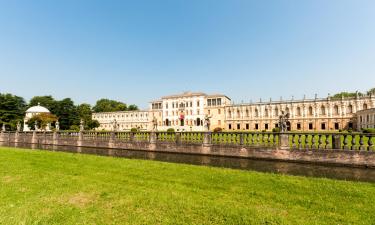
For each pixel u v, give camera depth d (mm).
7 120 98375
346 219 6766
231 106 120000
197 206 7684
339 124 93188
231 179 11375
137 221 6715
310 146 16750
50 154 21812
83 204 8023
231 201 8234
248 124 114562
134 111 147000
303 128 100062
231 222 6586
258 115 111625
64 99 125688
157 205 7820
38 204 8016
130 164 15844
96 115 157375
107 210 7488
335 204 7977
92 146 31031
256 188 9875
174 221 6691
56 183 10617
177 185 10328
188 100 132125
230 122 119938
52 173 12844
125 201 8234
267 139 18406
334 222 6578
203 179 11422
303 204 7977
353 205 7867
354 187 9836
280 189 9719
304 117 100062
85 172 13172
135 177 11914
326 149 15711
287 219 6723
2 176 12102
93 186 10125
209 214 7102
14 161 17234
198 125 128750
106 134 29766
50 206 7840
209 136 21047
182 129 118688
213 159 19828
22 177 11836
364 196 8734
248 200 8367
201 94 128750
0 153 22547
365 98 88625
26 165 15461
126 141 27328
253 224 6441
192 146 21953
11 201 8328
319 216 6969
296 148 16797
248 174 12438
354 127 89812
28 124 101812
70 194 9070
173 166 15023
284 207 7711
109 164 15852
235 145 19469
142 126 144500
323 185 10172
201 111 128375
